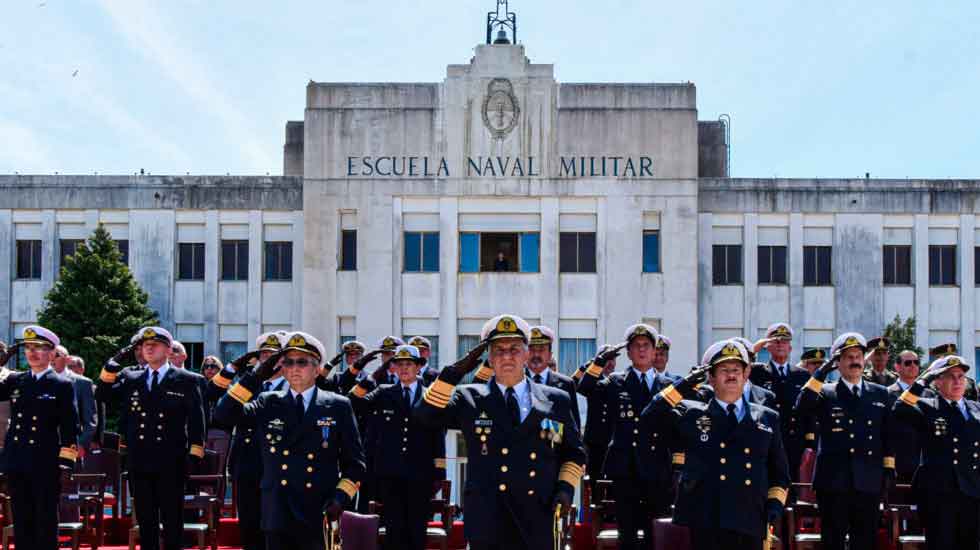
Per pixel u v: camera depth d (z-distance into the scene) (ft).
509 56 134.31
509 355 32.12
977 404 45.85
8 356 46.78
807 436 51.65
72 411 45.78
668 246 133.28
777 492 35.35
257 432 37.17
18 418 45.24
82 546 53.36
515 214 133.90
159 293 138.21
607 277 132.57
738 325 137.18
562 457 32.30
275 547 35.50
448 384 32.19
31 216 139.74
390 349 55.36
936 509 44.98
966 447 44.73
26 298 138.72
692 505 35.47
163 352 46.47
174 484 45.68
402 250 133.80
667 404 36.83
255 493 44.45
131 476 45.52
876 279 137.28
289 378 36.76
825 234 138.62
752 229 137.59
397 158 133.80
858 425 45.14
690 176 133.39
